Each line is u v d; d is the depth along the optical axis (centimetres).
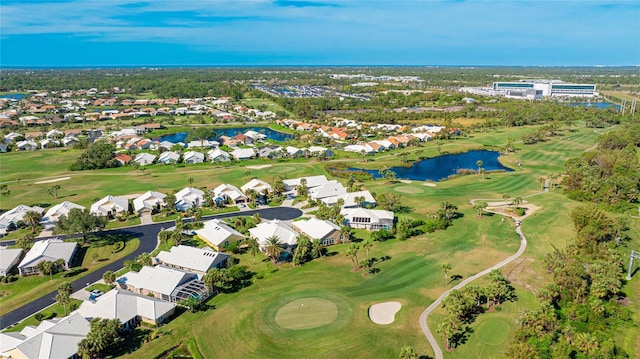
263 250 11306
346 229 12038
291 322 8181
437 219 12888
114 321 7638
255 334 7850
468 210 14188
